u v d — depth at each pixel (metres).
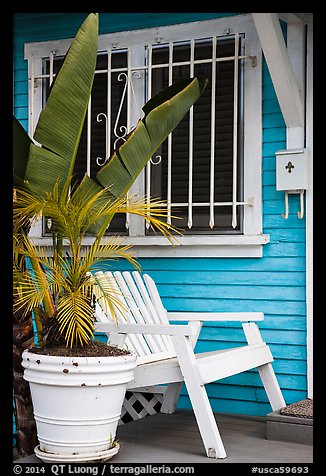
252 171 4.57
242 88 4.62
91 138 5.07
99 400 3.33
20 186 3.70
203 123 4.71
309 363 4.36
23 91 5.30
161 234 4.80
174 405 4.64
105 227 3.74
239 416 4.48
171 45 4.81
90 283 3.57
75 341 3.52
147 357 4.06
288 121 4.41
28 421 3.93
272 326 4.49
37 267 3.66
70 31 5.15
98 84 5.07
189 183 4.69
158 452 3.61
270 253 4.52
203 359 3.64
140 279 4.48
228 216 4.64
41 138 3.62
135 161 3.83
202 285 4.71
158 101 3.95
